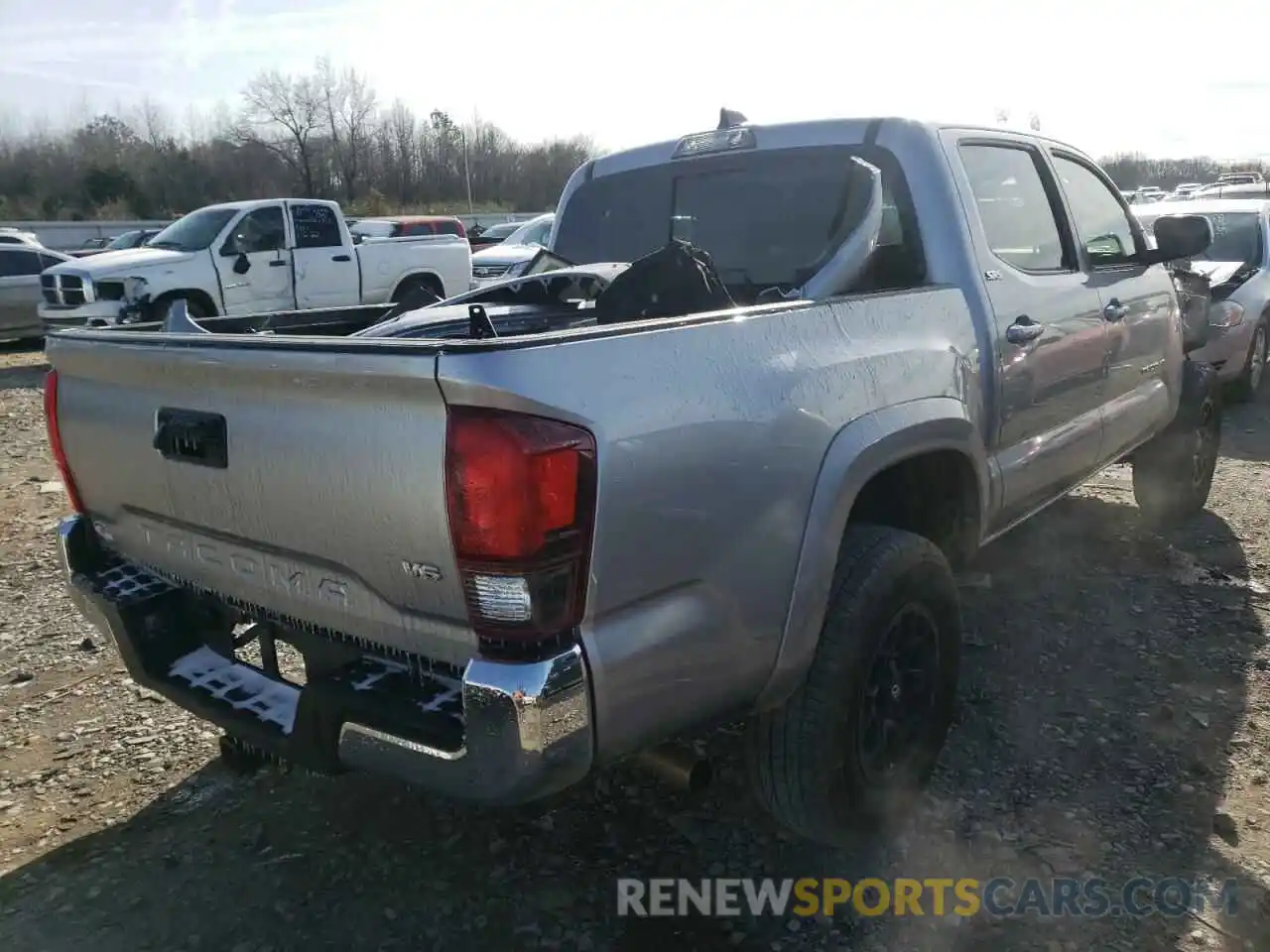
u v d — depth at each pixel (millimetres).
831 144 3527
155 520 2689
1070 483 4082
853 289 3133
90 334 2727
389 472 2012
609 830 3027
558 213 4379
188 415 2434
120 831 3082
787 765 2613
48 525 6195
